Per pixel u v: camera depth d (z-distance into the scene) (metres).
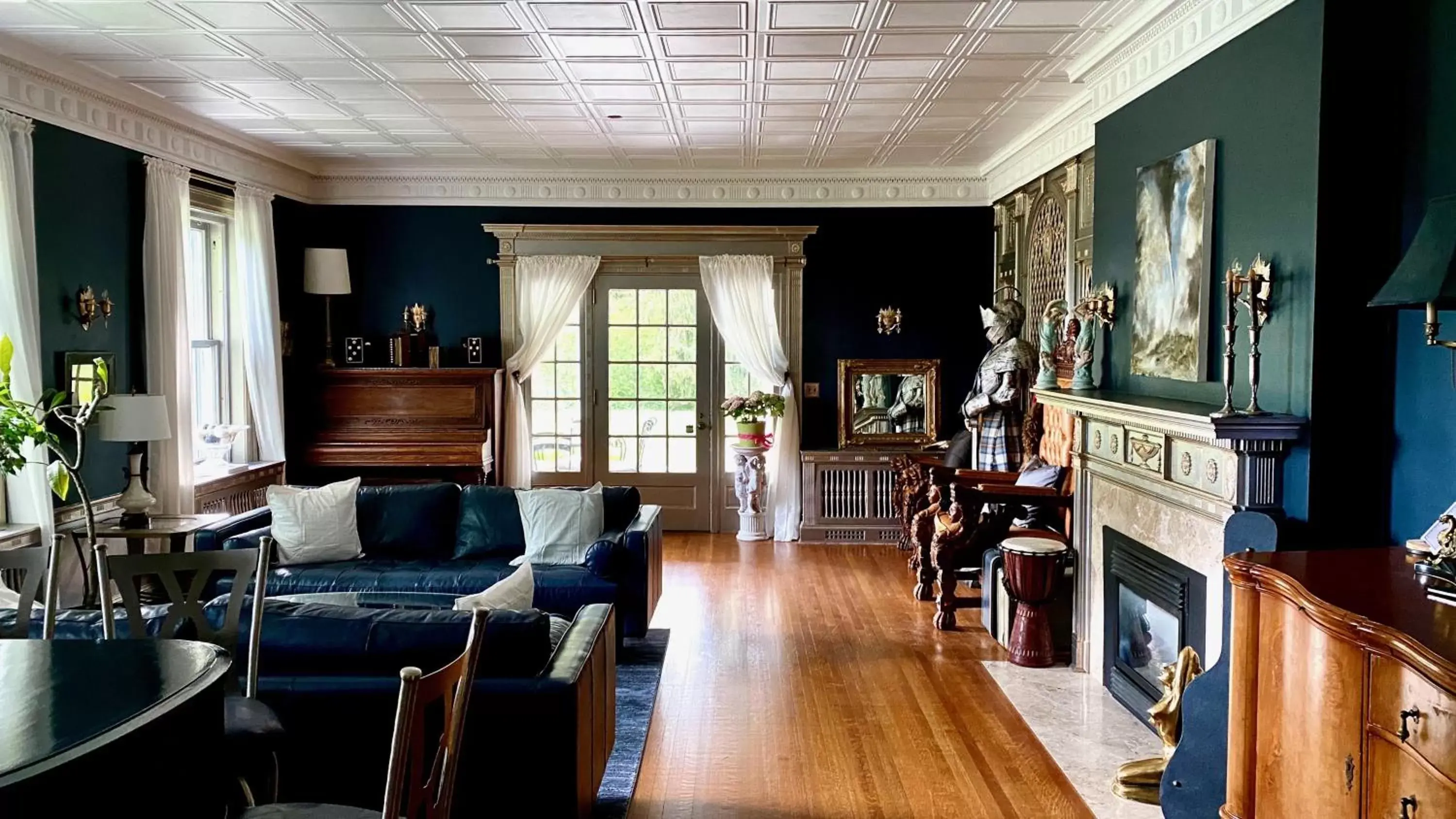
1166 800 3.05
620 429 8.29
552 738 2.59
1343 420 3.06
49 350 4.89
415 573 4.96
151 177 5.56
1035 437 6.49
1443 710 1.79
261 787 2.53
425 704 1.83
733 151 7.08
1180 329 3.84
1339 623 2.09
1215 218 3.64
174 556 2.77
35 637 3.01
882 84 5.14
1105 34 4.29
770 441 8.03
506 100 5.52
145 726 1.65
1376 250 3.03
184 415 5.75
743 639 5.30
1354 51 3.00
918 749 3.84
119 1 3.85
